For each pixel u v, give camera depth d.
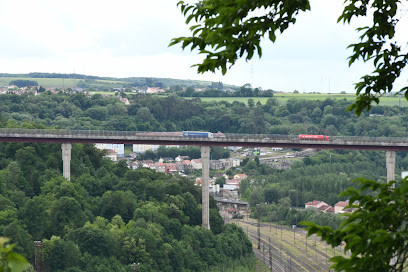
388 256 18.05
